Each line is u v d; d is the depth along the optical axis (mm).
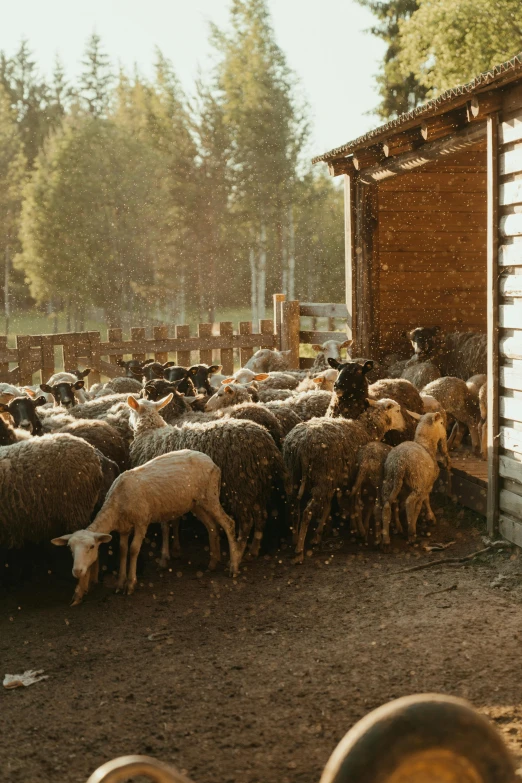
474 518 8352
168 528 7418
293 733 4273
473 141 9461
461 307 14109
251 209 43250
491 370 7668
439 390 10055
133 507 6605
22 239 45906
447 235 13906
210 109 45062
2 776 4012
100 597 6695
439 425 8086
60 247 43938
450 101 7984
